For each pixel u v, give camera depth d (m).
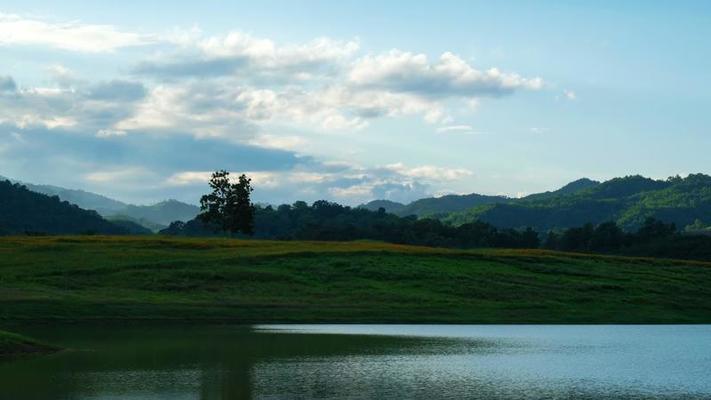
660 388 32.28
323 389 30.64
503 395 30.14
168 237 117.69
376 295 75.75
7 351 40.00
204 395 29.03
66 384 31.17
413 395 29.75
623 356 43.09
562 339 52.81
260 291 74.88
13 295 63.03
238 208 143.12
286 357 40.03
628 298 82.56
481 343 49.31
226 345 44.97
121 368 35.53
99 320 58.06
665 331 61.22
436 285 82.75
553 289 84.75
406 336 52.81
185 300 67.62
